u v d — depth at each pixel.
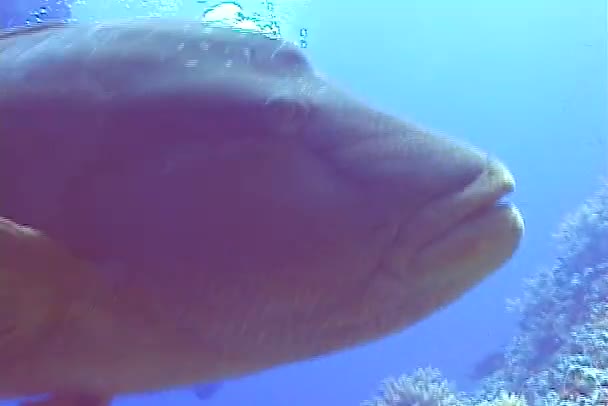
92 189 0.64
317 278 0.66
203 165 0.65
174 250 0.65
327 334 0.68
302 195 0.66
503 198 0.70
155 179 0.65
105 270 0.63
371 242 0.67
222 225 0.65
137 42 0.67
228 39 0.69
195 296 0.65
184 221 0.65
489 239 0.68
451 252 0.67
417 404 5.17
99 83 0.65
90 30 0.67
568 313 5.75
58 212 0.63
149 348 0.65
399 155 0.68
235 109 0.66
